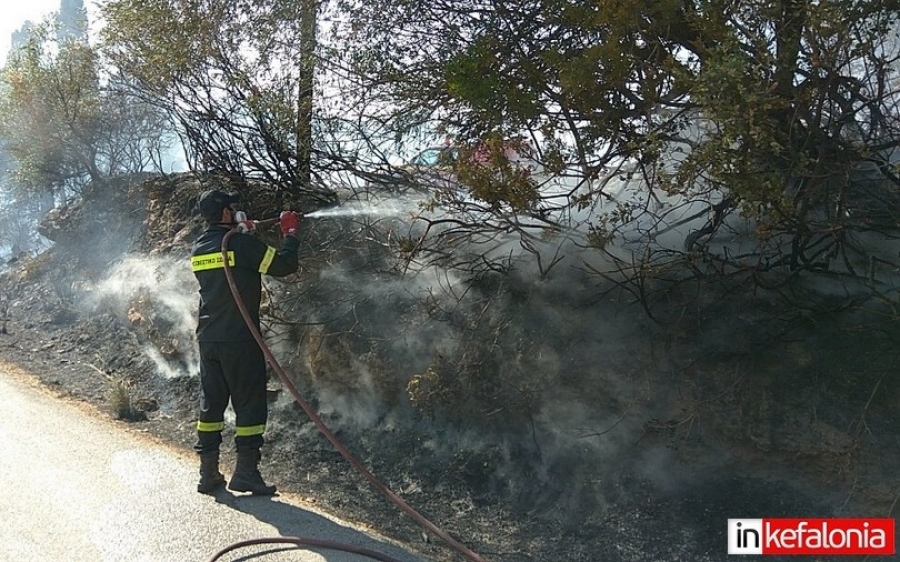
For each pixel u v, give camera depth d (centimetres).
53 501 444
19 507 434
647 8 398
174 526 420
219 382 474
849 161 415
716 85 357
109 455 530
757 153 377
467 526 475
